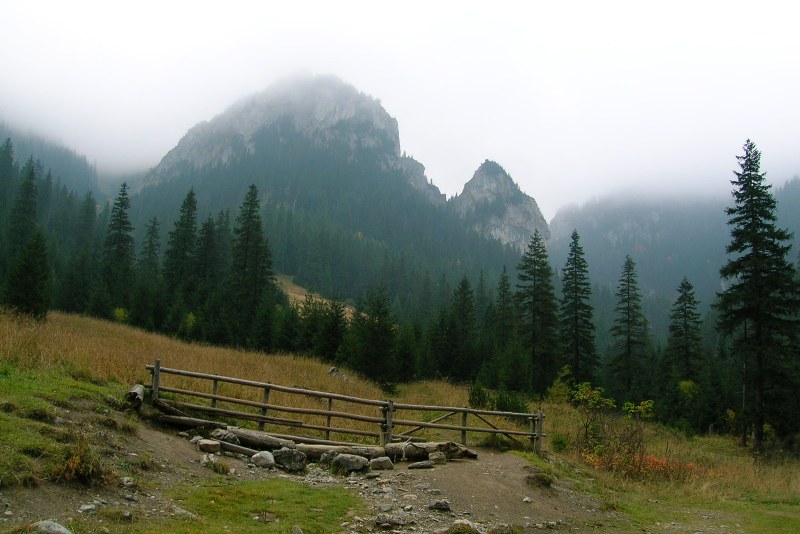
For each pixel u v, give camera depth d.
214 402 12.84
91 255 85.88
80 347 14.84
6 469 6.64
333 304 42.31
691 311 52.59
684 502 14.03
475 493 10.74
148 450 9.62
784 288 28.12
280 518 7.66
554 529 9.66
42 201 117.50
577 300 50.94
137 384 12.55
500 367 42.31
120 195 69.88
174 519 6.84
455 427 15.27
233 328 51.22
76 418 9.63
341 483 10.43
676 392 46.00
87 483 7.17
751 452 26.80
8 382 10.34
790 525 11.72
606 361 81.00
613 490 14.32
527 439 17.52
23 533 5.32
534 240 52.03
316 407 17.52
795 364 29.27
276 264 139.38
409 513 8.88
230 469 9.98
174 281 65.25
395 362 37.59
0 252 68.19
